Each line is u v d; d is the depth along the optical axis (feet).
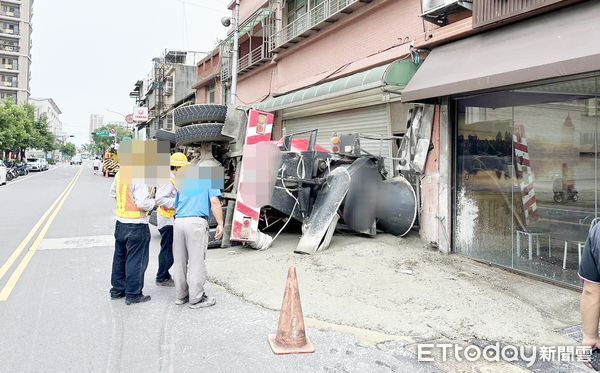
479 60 21.61
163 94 164.66
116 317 16.57
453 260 23.63
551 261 20.39
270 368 12.61
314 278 20.54
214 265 23.44
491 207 23.18
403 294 18.33
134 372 12.37
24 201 60.85
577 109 19.36
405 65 27.45
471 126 24.26
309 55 52.65
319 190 28.45
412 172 27.94
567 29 18.30
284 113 56.85
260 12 64.54
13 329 15.40
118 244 18.49
